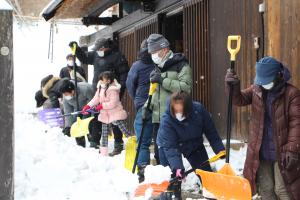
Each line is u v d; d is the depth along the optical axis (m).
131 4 13.59
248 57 7.86
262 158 4.71
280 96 4.54
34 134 7.30
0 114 3.39
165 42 6.30
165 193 5.26
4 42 3.37
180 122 5.35
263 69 4.47
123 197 5.46
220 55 8.73
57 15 13.75
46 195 5.85
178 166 5.28
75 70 9.95
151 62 7.30
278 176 4.62
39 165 6.43
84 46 17.11
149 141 6.80
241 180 4.47
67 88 10.01
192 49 9.70
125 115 8.98
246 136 7.90
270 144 4.64
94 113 9.20
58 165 6.50
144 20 12.09
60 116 9.91
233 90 4.95
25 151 6.60
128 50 13.28
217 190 4.70
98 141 9.65
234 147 7.77
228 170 4.90
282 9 6.16
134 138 6.86
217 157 5.36
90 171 6.66
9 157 3.41
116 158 7.70
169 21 11.26
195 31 9.59
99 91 8.92
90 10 13.20
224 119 8.59
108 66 9.64
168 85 6.17
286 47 6.12
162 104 6.45
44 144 7.03
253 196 5.09
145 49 7.30
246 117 7.91
